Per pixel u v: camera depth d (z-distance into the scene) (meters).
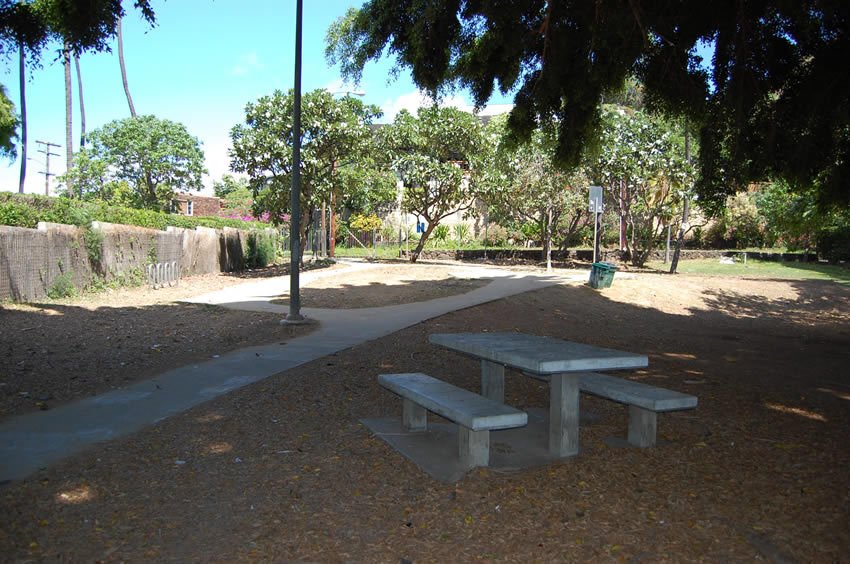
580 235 36.59
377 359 8.77
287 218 35.22
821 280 22.52
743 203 36.19
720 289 19.97
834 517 3.80
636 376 8.10
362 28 10.33
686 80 10.00
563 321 13.82
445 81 10.98
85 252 16.14
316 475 4.61
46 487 4.32
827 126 9.77
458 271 22.89
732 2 9.10
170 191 35.34
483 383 6.15
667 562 3.34
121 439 5.39
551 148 14.18
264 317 12.83
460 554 3.47
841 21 8.79
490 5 9.16
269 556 3.45
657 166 24.42
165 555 3.46
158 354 9.08
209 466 4.77
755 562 3.32
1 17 8.23
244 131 22.61
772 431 5.57
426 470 4.66
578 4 9.43
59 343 9.66
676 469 4.63
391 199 26.91
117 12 8.36
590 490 4.27
